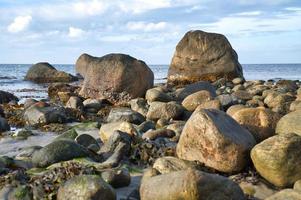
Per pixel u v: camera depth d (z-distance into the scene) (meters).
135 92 21.34
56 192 7.12
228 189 6.34
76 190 6.70
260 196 7.35
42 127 14.70
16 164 9.11
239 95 19.12
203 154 8.55
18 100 24.14
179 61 31.41
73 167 8.09
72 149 9.43
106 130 11.73
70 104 18.25
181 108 15.20
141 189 6.92
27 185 7.44
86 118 16.61
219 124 8.57
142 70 21.58
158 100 17.95
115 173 7.69
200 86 20.80
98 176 7.04
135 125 13.45
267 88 22.98
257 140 9.52
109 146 10.04
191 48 31.19
